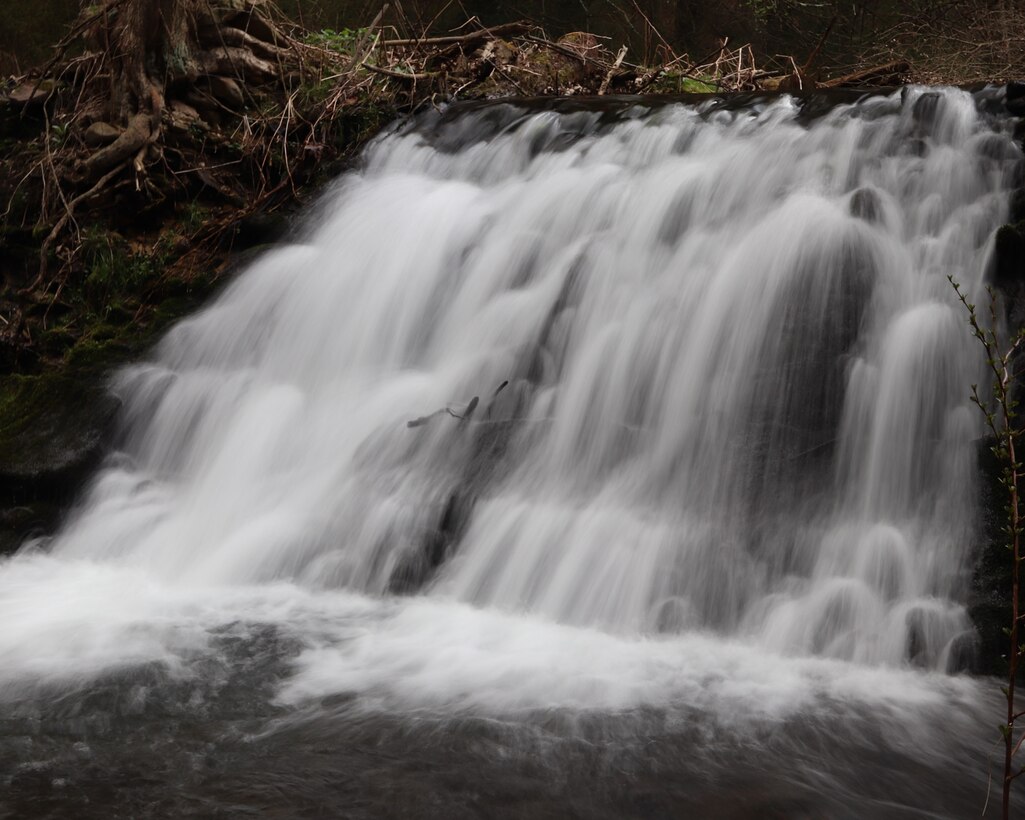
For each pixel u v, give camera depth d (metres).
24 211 9.53
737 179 6.81
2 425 7.35
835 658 4.86
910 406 5.50
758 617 5.08
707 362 6.00
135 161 9.16
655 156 7.44
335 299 7.57
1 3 16.62
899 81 11.25
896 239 6.11
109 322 8.48
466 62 10.71
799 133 6.93
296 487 6.41
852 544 5.23
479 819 3.29
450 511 5.80
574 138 7.98
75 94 10.23
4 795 3.40
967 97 6.63
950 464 5.31
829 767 3.69
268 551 5.94
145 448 7.17
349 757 3.67
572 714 4.05
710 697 4.27
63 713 4.03
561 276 6.82
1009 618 4.73
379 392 6.90
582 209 7.22
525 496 5.84
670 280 6.46
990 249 5.77
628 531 5.43
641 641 4.95
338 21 16.67
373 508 5.94
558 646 4.82
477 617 5.21
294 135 9.60
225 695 4.20
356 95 9.83
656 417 6.05
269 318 7.70
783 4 19.67
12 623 5.07
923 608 4.89
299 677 4.39
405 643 4.81
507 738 3.83
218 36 9.92
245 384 7.26
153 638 4.85
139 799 3.38
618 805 3.38
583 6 20.09
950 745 3.92
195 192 9.41
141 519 6.52
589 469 6.00
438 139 8.80
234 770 3.57
